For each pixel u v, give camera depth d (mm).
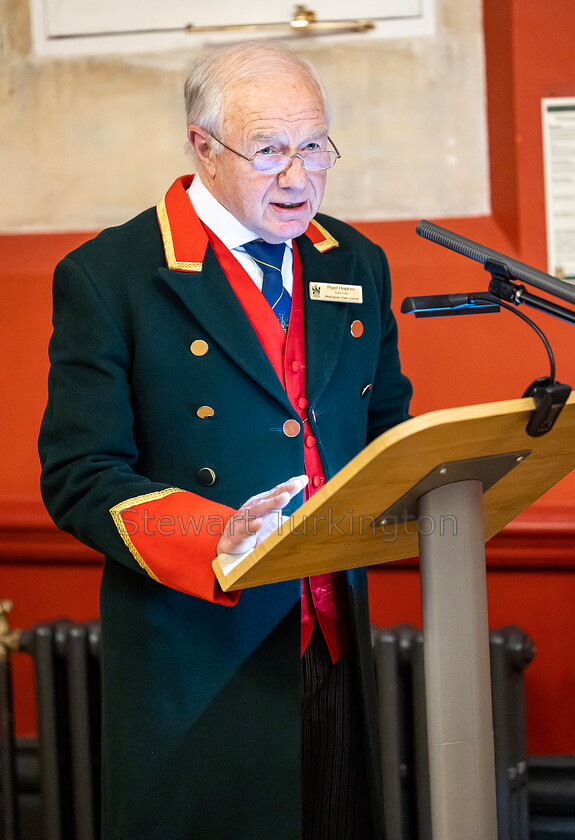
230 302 1631
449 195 2801
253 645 1595
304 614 1675
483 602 1204
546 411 1104
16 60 2846
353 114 2791
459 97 2768
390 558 1435
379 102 2785
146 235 1686
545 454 1253
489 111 2766
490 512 1418
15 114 2865
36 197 2887
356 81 2783
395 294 2721
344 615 1728
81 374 1594
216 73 1601
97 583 2752
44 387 2771
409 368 2717
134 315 1609
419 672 2438
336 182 2816
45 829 2535
